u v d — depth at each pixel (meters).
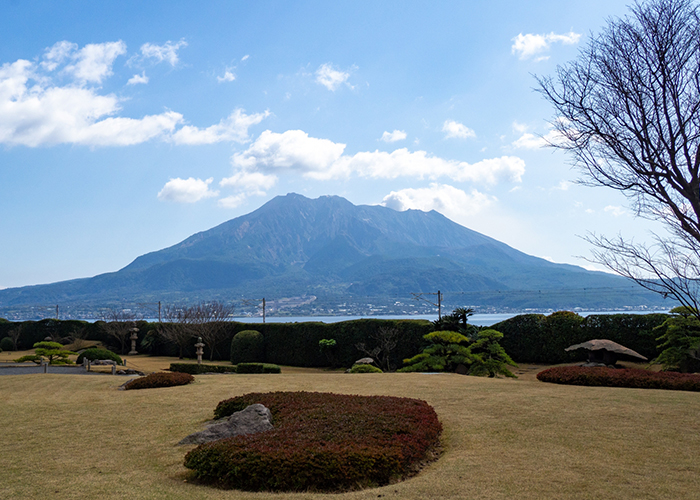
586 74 8.30
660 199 7.78
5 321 49.38
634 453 7.32
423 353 22.06
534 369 23.91
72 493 6.16
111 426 10.12
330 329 32.28
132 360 38.44
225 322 39.78
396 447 7.21
